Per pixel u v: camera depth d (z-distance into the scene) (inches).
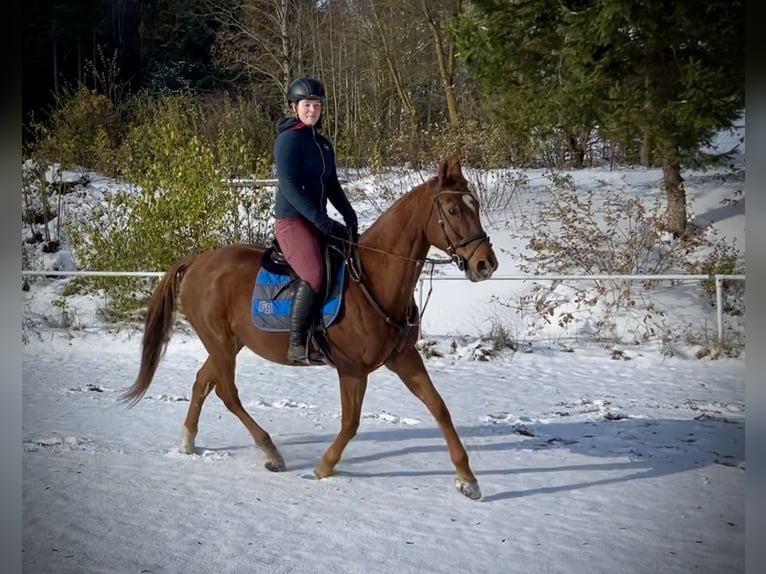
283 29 950.4
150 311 270.7
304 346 229.6
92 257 554.3
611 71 512.4
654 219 545.3
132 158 708.0
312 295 227.3
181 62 1259.2
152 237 525.3
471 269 214.4
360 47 1066.1
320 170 236.4
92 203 685.3
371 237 227.6
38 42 1202.6
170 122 597.6
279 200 238.1
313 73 1111.0
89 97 912.9
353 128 980.6
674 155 515.5
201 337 260.2
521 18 519.8
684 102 483.2
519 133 549.0
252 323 242.7
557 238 550.0
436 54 957.8
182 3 1286.9
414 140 764.0
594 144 860.0
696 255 532.7
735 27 466.9
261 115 983.0
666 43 489.1
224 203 534.3
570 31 494.3
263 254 253.8
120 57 1283.2
